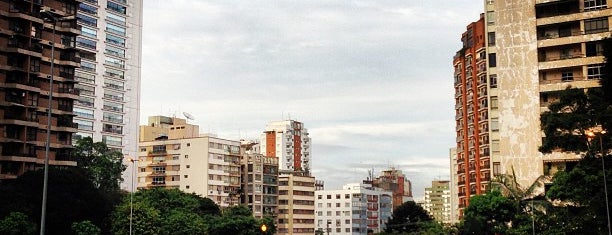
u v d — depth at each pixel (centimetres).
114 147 14262
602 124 5869
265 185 17838
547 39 8356
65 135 10975
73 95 11062
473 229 7975
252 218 12438
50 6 10838
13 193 8112
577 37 8162
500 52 8600
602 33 8038
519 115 8362
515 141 8319
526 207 7769
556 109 6359
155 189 11944
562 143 6241
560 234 6228
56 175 8656
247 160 17650
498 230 7850
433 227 11869
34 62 10412
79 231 8112
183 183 16525
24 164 10019
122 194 10881
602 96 6050
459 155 12656
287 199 18888
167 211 11044
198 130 18038
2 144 9844
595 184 5819
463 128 12419
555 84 8231
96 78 14038
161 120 18850
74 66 11100
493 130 8725
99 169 10800
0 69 9856
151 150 17112
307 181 19512
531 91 8356
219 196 16562
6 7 10094
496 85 8788
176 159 16725
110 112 14288
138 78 15112
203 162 16338
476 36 12200
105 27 14375
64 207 8375
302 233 19088
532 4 8512
